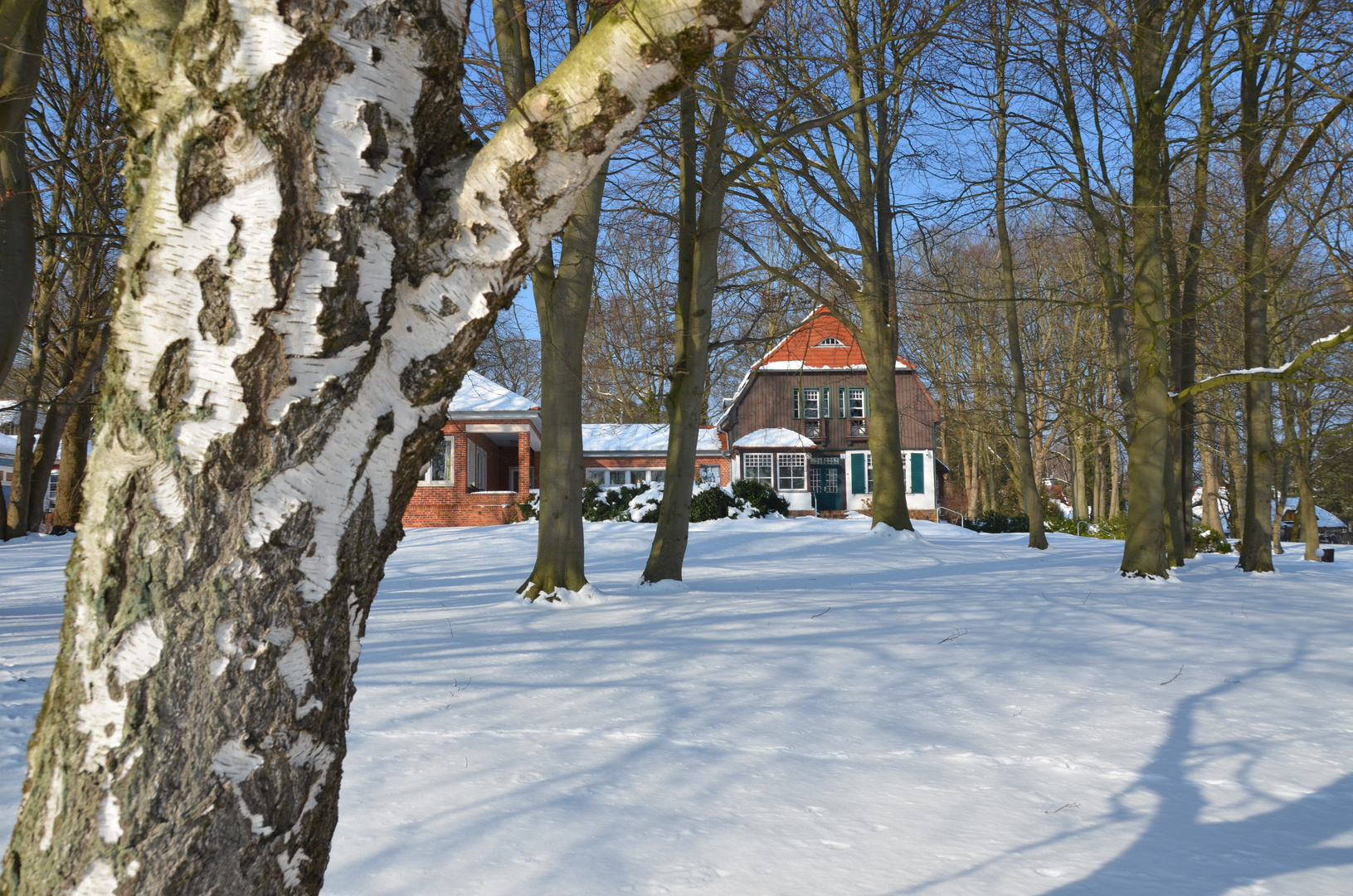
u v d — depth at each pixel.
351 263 1.52
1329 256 14.52
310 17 1.49
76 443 23.66
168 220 1.49
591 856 3.54
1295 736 5.36
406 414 1.64
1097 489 44.00
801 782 4.47
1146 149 14.34
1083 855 3.62
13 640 8.48
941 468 44.72
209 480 1.50
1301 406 23.28
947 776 4.61
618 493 27.52
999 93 17.14
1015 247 29.69
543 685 6.49
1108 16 13.95
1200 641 8.39
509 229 1.65
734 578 14.11
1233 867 3.51
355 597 1.64
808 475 39.22
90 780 1.47
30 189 8.66
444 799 4.20
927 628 8.89
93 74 12.30
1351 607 10.99
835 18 15.27
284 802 1.54
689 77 1.67
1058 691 6.41
